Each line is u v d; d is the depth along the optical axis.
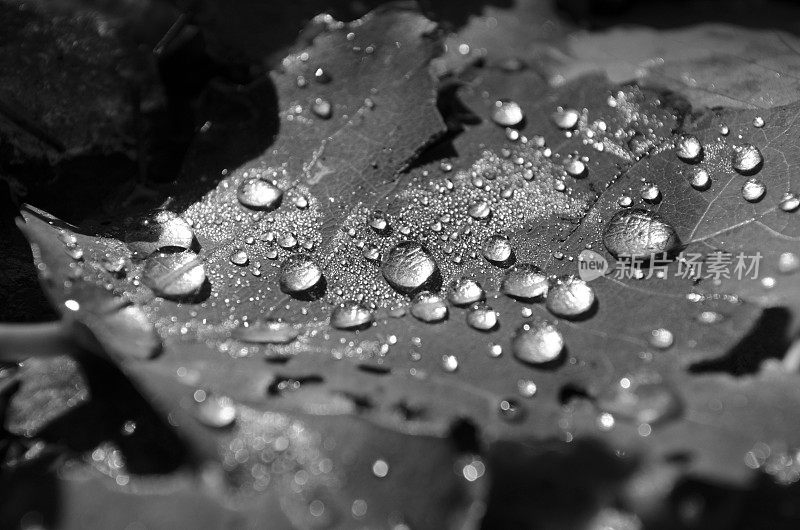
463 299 0.16
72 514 0.15
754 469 0.15
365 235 0.17
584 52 0.19
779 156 0.17
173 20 0.19
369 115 0.17
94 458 0.16
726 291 0.16
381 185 0.17
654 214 0.17
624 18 0.20
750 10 0.19
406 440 0.15
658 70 0.18
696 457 0.15
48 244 0.16
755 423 0.15
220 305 0.16
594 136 0.17
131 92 0.18
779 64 0.18
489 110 0.18
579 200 0.17
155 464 0.16
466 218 0.17
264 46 0.19
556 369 0.16
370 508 0.15
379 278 0.16
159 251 0.17
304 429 0.15
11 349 0.16
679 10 0.20
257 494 0.15
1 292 0.17
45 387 0.16
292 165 0.17
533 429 0.16
